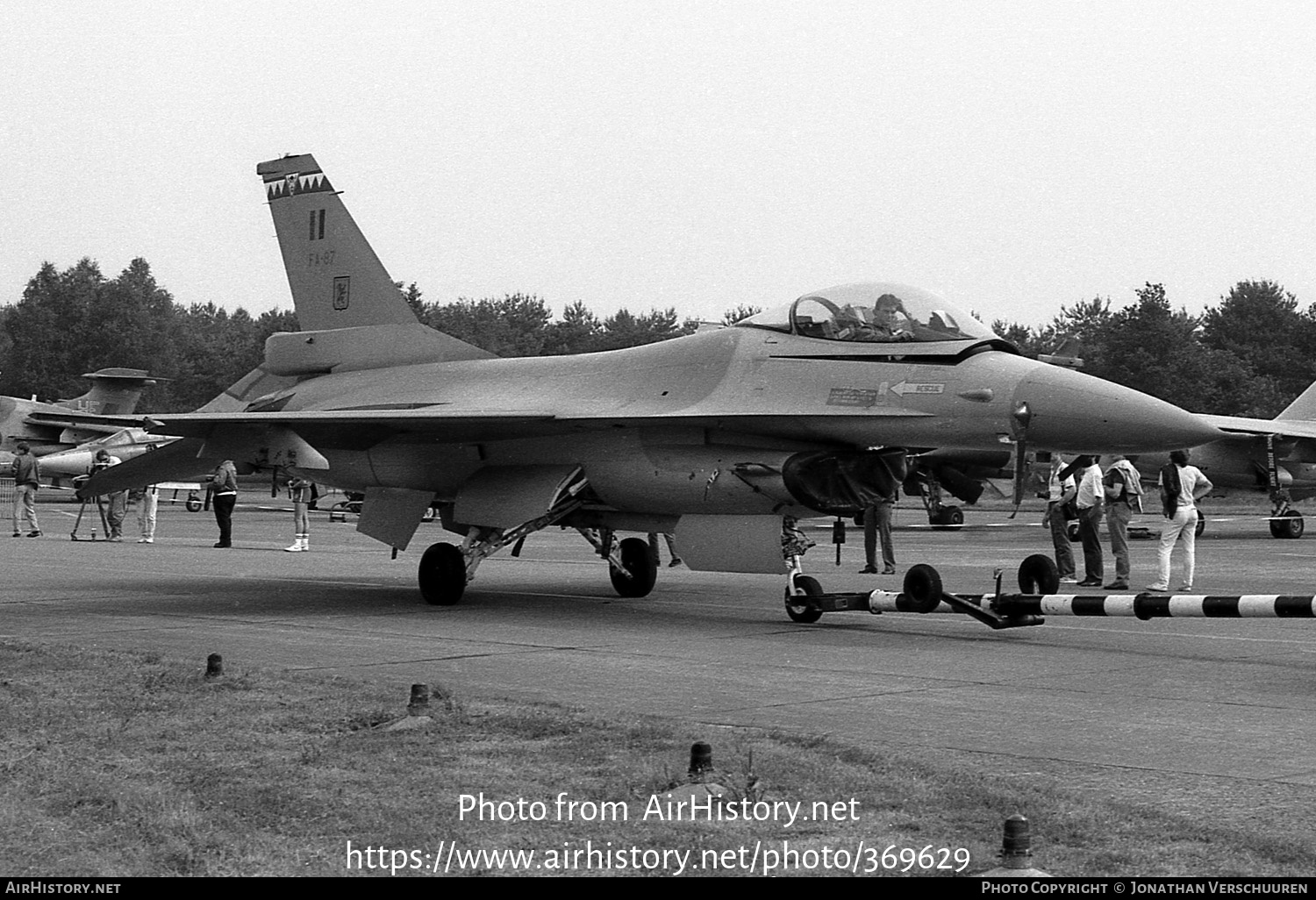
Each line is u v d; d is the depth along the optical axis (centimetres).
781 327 1444
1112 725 830
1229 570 2203
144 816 592
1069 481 1958
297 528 2642
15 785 648
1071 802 614
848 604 1345
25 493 3148
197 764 692
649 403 1481
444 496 1678
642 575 1692
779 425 1373
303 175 1938
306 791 635
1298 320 9688
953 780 656
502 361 1731
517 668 1075
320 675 1002
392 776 665
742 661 1117
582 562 2392
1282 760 727
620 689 967
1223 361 7288
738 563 1417
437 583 1578
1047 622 1423
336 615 1479
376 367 1845
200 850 549
